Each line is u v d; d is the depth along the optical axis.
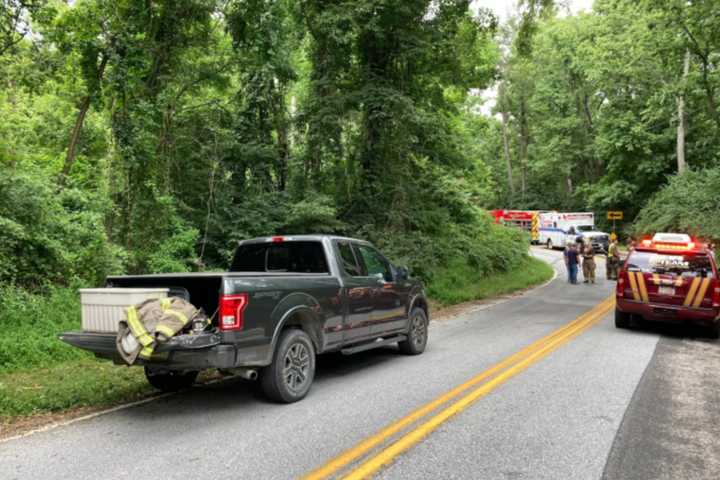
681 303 10.73
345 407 5.88
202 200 15.27
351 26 15.73
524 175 62.22
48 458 4.46
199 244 14.48
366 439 4.86
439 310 15.16
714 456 4.54
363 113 17.97
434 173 22.56
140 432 5.11
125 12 12.99
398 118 16.84
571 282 23.16
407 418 5.46
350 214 18.16
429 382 6.97
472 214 25.42
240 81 18.09
